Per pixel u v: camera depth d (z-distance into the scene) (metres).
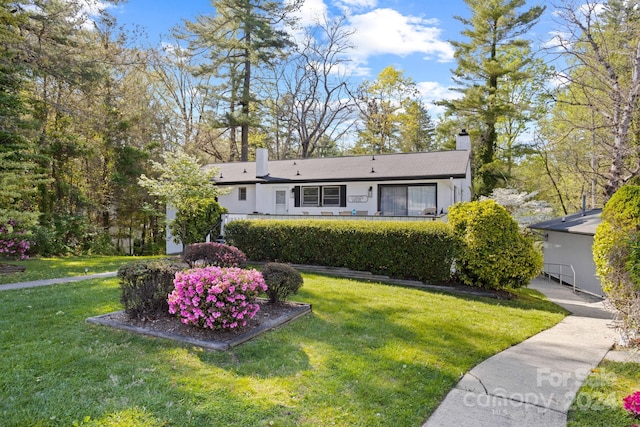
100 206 17.34
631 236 5.24
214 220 13.21
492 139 22.84
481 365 4.27
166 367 3.68
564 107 19.61
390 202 14.84
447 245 8.55
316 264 10.26
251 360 3.96
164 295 5.10
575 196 24.22
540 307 7.69
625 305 5.20
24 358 3.74
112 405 2.93
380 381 3.62
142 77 21.12
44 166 13.97
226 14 22.88
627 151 11.64
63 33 12.84
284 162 19.02
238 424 2.78
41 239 12.48
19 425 2.66
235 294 4.47
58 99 14.88
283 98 28.89
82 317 5.17
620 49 12.01
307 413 2.98
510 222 8.44
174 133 23.34
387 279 9.23
